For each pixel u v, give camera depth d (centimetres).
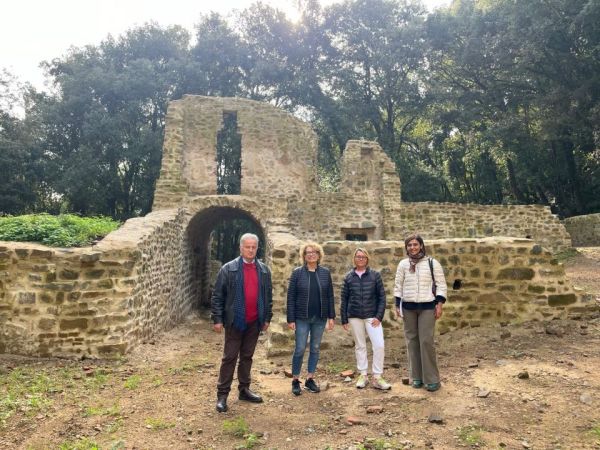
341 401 436
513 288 648
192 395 470
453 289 657
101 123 2364
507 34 2134
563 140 2256
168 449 343
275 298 693
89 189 2448
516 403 396
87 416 415
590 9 1797
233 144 2584
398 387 469
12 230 812
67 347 618
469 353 563
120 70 2720
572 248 1482
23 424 398
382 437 351
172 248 1032
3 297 618
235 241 2848
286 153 1492
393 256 678
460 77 2605
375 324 474
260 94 2861
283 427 379
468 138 2527
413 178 2536
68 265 639
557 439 330
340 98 2881
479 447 324
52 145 2595
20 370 554
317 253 479
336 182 2994
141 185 2611
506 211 1526
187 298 1239
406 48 2567
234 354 427
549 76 2206
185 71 2591
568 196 2494
